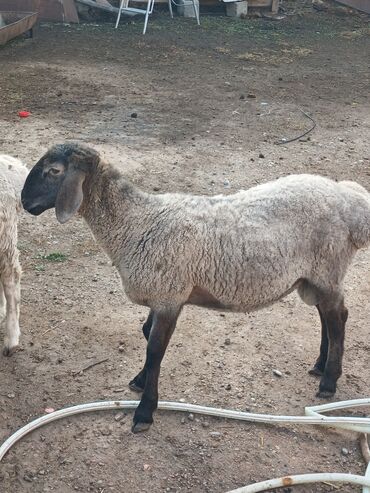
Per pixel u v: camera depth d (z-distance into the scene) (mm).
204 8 9680
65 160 2824
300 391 3119
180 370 3195
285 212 2895
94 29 8625
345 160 5062
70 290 3629
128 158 4879
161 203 2912
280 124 5773
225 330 3420
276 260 2865
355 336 3414
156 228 2857
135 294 2908
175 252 2828
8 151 4848
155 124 5621
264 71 7344
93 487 2736
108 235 2908
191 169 4758
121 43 8078
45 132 5277
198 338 3365
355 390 3125
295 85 6902
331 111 6184
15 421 2961
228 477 2781
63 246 3949
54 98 6117
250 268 2852
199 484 2756
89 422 2961
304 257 2908
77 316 3469
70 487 2734
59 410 2969
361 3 10125
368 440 2936
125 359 3246
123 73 6984
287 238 2873
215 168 4797
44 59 7305
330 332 3025
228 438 2916
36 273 3730
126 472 2787
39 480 2754
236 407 3041
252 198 2941
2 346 3283
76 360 3230
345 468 2830
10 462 2807
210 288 2881
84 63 7246
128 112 5883
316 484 2764
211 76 7055
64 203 2811
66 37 8195
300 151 5199
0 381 3113
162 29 8742
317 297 2992
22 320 3426
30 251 3893
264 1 9758
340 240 2920
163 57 7633
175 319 2893
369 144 5422
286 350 3320
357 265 3914
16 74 6719
